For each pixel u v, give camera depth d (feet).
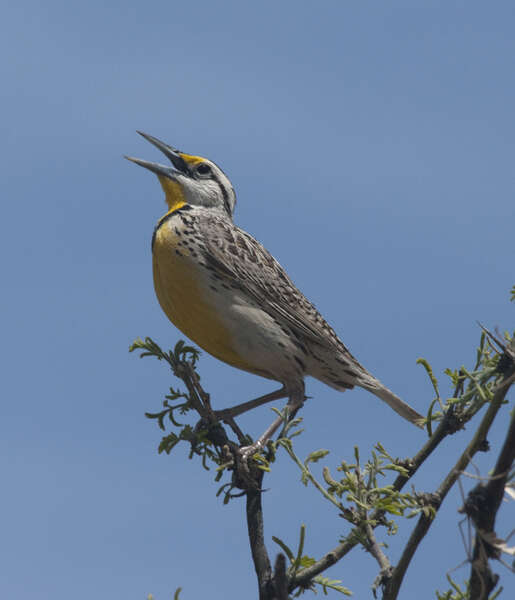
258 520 22.17
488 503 14.26
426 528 18.44
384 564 19.26
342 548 20.11
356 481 20.72
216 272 33.60
